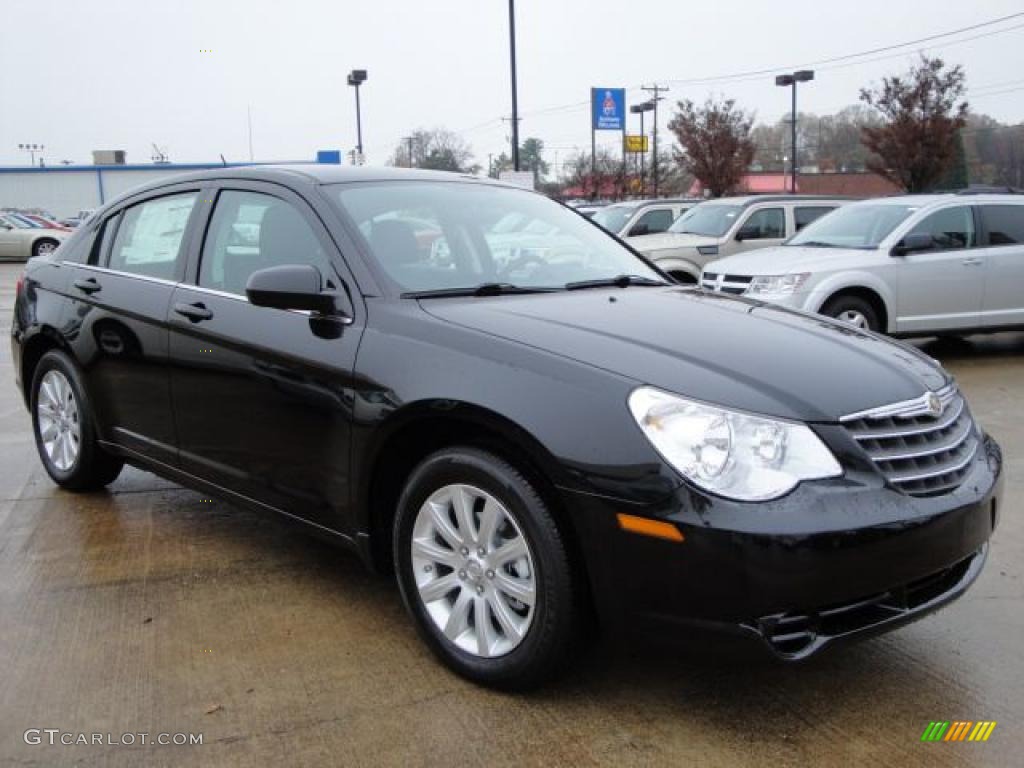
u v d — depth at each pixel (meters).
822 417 2.81
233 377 3.86
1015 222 10.10
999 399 7.90
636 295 3.91
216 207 4.28
